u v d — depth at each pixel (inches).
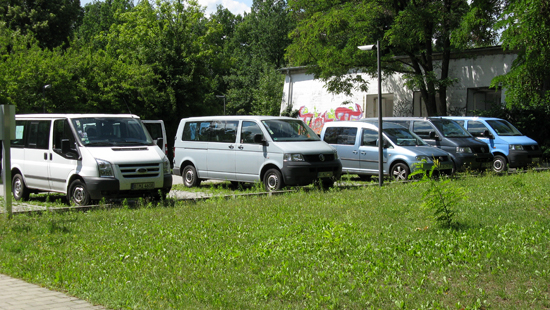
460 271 219.0
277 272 224.2
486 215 334.0
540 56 757.3
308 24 1060.5
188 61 1450.5
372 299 189.9
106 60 1248.8
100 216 370.6
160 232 311.1
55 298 200.2
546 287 196.4
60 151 455.8
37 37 1742.1
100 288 208.4
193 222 342.0
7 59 1173.7
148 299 196.1
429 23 1015.0
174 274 227.3
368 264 231.1
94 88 1208.2
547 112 970.1
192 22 1541.6
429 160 585.6
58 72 1128.8
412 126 716.7
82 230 324.2
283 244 273.9
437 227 300.4
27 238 301.6
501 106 1031.0
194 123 615.5
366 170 630.5
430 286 202.4
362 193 470.3
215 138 584.1
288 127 553.0
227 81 2591.0
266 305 187.5
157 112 1347.2
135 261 248.8
